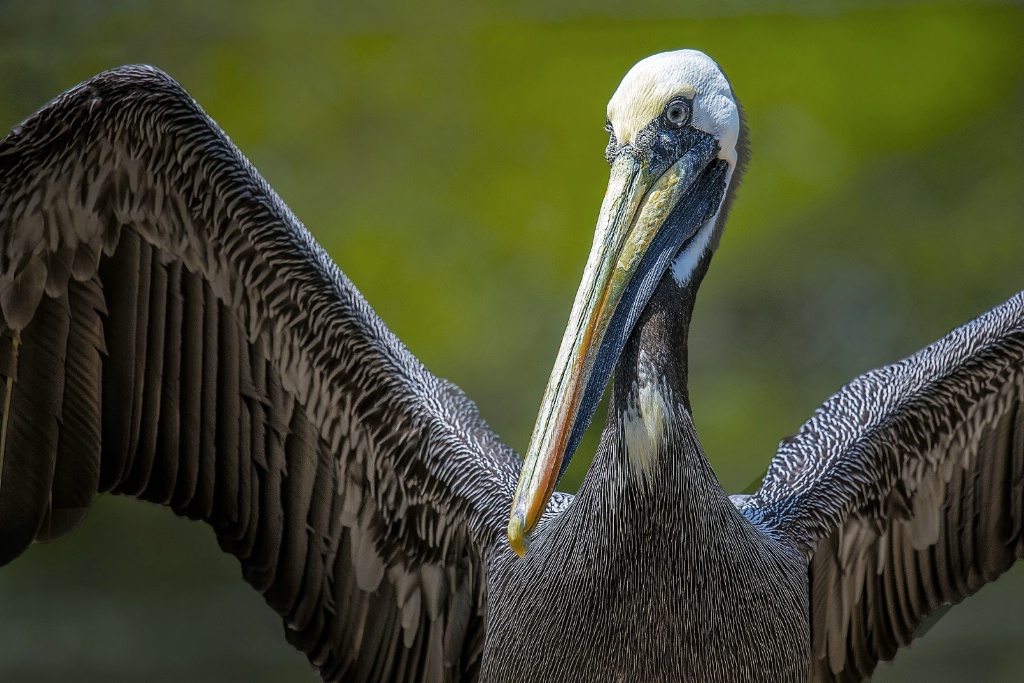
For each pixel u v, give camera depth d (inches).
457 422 394.3
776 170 1121.4
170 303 372.5
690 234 334.0
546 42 1154.0
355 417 382.6
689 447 321.7
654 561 318.7
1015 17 1144.8
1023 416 406.0
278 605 395.5
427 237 1129.4
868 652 416.2
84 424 373.7
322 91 1162.6
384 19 1168.2
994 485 411.8
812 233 1106.7
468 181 1143.6
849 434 414.3
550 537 337.7
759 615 331.0
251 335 376.5
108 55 1079.0
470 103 1162.0
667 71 335.3
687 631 321.4
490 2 1170.0
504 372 1082.1
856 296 1087.6
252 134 1155.9
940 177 1131.3
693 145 335.0
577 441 317.1
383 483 386.9
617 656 323.0
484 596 383.2
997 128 1138.7
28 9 1045.8
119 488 380.5
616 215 330.0
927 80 1143.0
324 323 377.1
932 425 405.1
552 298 1096.8
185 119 359.6
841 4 1146.0
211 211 366.6
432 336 1100.5
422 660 396.2
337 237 1136.2
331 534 391.2
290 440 384.8
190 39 1136.2
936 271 1104.8
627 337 324.5
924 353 425.4
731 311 1077.1
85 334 369.1
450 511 383.6
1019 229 1121.4
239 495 387.9
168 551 983.0
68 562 976.9
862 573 408.8
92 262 364.8
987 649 846.5
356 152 1161.4
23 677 882.8
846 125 1138.7
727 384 1053.2
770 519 391.2
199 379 378.6
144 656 912.9
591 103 1143.6
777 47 1147.3
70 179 355.3
